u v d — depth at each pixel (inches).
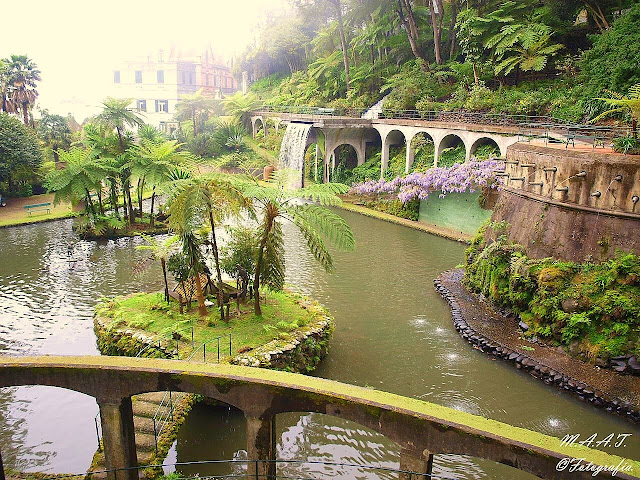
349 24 1718.8
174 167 1002.7
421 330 566.3
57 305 640.4
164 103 2404.0
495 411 419.8
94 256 851.4
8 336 551.5
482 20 1153.4
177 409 392.5
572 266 532.7
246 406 268.5
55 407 431.8
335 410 254.5
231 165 1515.7
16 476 327.0
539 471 218.7
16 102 1471.5
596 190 532.1
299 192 521.3
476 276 662.5
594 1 1098.1
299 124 1358.3
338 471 355.3
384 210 1163.3
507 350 504.4
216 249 529.3
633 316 460.8
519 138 900.6
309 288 690.2
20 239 948.0
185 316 529.7
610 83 802.8
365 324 581.0
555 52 1125.7
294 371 459.2
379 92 1563.7
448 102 1214.3
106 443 291.1
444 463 367.6
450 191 958.4
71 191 957.8
